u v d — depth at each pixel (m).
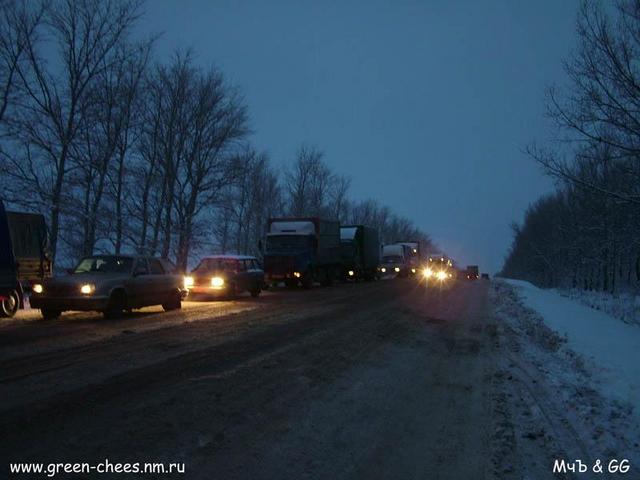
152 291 16.33
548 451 5.77
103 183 28.77
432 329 15.22
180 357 9.66
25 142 26.11
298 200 56.94
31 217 18.97
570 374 9.57
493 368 10.03
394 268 52.62
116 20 27.19
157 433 5.79
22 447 5.24
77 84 27.08
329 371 9.20
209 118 34.03
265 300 22.41
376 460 5.41
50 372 8.23
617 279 52.19
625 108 14.51
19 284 15.35
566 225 54.19
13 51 25.55
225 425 6.16
